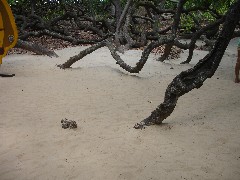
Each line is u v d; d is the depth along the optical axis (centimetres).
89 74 344
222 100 255
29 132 187
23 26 652
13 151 164
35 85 295
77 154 161
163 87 302
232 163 150
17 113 220
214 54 205
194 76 203
